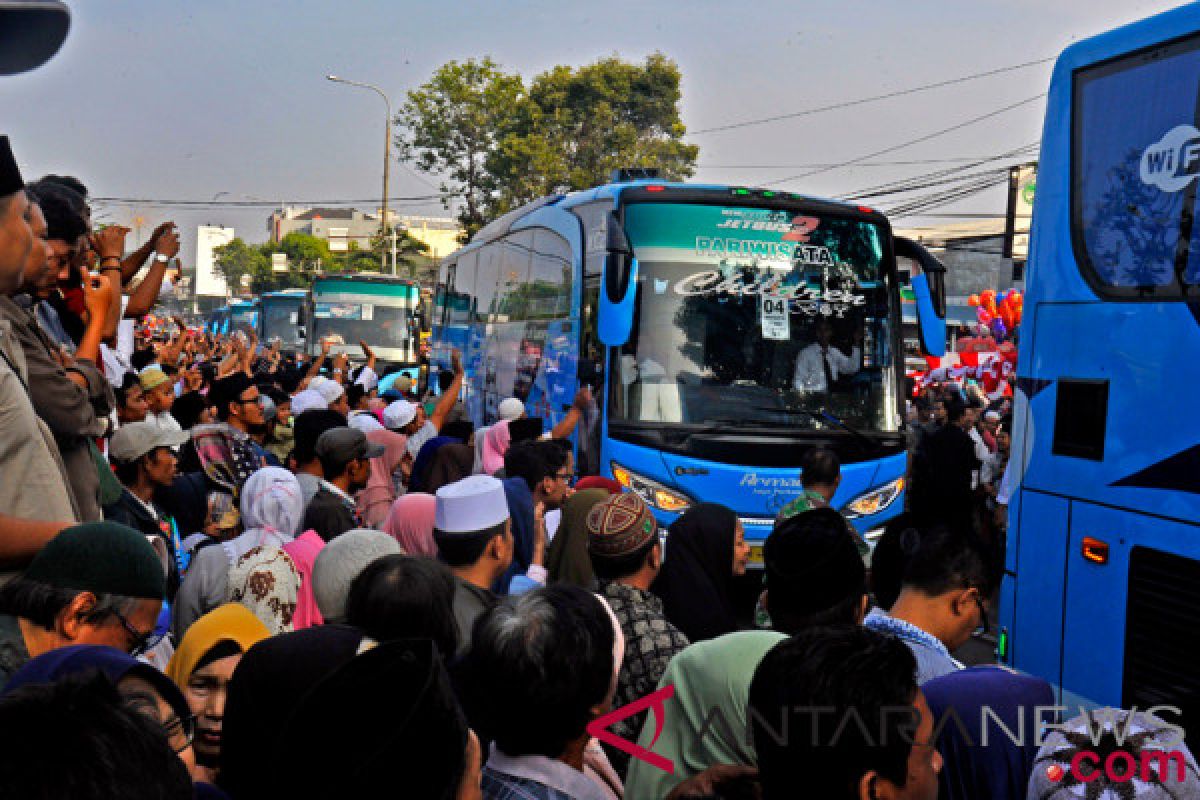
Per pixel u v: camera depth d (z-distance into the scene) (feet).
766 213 31.78
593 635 7.78
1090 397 16.84
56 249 11.52
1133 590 15.69
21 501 9.00
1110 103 17.11
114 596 8.37
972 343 54.13
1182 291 15.17
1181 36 15.85
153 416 23.91
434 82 137.18
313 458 19.60
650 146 142.92
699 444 30.01
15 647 8.16
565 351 34.42
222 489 20.02
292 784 5.22
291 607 13.83
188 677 9.61
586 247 33.58
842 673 5.94
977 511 35.09
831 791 5.93
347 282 88.94
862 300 31.89
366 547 12.59
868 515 30.81
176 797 4.16
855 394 31.35
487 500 13.57
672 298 30.83
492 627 7.71
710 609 15.55
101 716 4.06
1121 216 16.56
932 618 10.54
